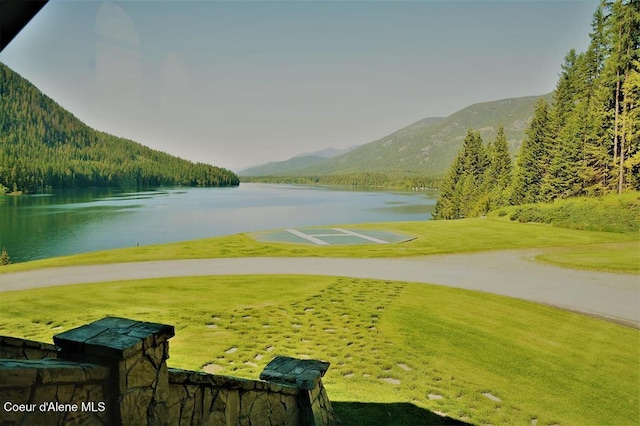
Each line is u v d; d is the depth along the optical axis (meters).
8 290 11.83
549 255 17.14
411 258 17.25
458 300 10.77
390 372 6.69
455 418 5.30
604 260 15.89
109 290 11.81
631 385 6.27
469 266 15.41
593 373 6.66
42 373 1.67
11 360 1.75
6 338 2.89
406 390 6.07
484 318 9.37
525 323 8.99
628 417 5.41
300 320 9.23
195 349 7.53
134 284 12.62
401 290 11.85
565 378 6.49
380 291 11.75
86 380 1.84
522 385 6.27
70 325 8.61
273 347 7.70
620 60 21.16
